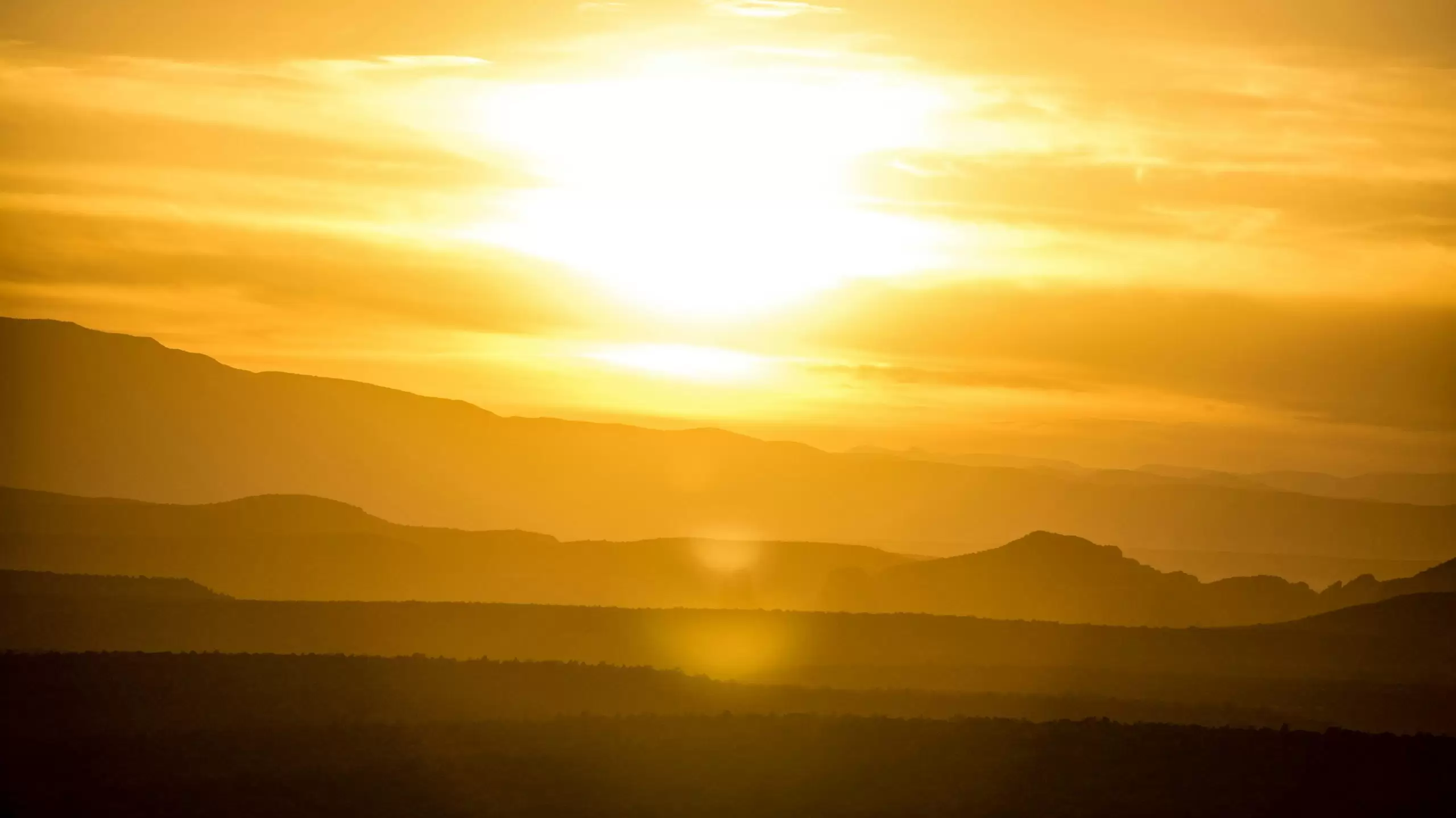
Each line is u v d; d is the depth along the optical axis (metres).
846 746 183.25
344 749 182.12
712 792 168.38
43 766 172.25
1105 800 165.12
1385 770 172.62
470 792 167.62
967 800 165.62
